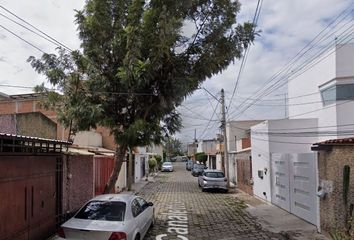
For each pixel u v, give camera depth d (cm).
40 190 1053
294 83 2664
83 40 1526
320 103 2184
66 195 1278
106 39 1513
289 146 2108
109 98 1524
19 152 917
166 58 1486
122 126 1567
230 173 3659
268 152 2083
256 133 2375
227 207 1948
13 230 879
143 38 1408
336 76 1967
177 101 1564
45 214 1088
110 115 1527
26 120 1625
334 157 1116
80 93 1504
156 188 3153
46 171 1102
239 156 3134
